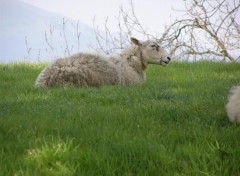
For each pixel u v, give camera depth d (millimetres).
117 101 12492
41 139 7707
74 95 13266
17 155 6941
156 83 17422
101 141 7699
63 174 6207
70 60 15875
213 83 16656
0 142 7609
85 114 10172
